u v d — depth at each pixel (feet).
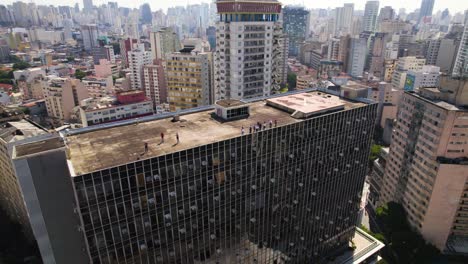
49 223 141.08
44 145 138.21
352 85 275.18
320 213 242.99
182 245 168.96
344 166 241.96
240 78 402.31
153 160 143.64
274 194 200.75
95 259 143.84
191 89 493.36
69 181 139.44
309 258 255.70
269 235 212.43
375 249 286.25
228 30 392.27
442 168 287.89
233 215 184.34
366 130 244.83
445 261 311.88
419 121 317.42
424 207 311.47
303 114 205.36
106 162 142.72
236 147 169.89
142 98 499.92
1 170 331.98
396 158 362.94
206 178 164.14
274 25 413.80
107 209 138.92
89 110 447.42
